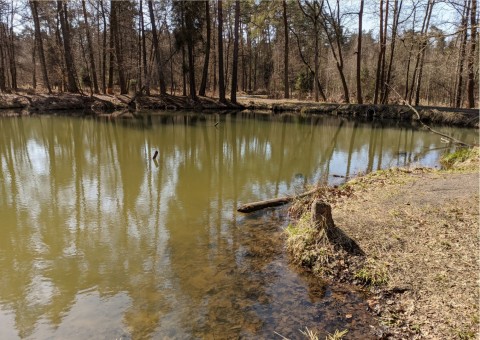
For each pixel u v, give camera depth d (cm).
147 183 933
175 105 2822
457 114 1995
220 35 2886
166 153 1309
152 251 555
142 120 2156
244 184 928
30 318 401
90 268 507
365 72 3591
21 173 1027
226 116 2456
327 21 3266
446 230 519
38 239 607
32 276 491
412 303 388
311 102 2905
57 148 1379
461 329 335
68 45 2877
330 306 402
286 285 446
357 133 1805
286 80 3203
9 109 2508
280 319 382
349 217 589
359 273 447
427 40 759
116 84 4122
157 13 3072
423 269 437
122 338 362
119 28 3266
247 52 5000
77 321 393
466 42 902
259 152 1356
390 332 355
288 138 1655
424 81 3488
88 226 659
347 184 842
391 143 1555
